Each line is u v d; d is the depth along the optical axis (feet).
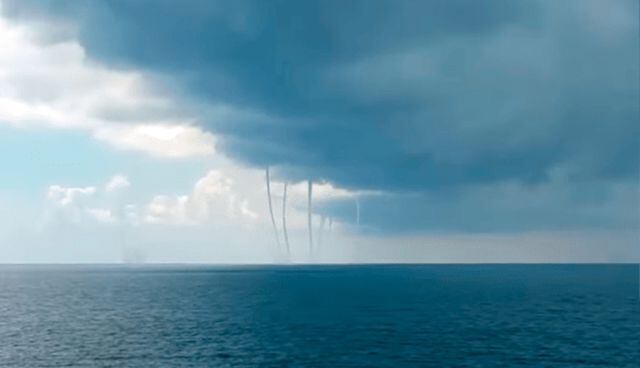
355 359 209.97
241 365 201.46
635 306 397.60
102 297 504.43
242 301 460.14
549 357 213.46
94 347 238.27
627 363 203.51
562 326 294.87
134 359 213.46
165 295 531.50
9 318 342.64
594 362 205.16
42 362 209.36
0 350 231.91
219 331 283.18
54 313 370.94
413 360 207.82
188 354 221.87
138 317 346.95
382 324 307.37
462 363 203.21
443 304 424.05
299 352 223.71
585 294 513.45
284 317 343.26
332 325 304.30
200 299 483.10
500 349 229.04
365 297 496.64
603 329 283.18
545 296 493.36
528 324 303.89
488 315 347.97
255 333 275.59
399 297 495.82
